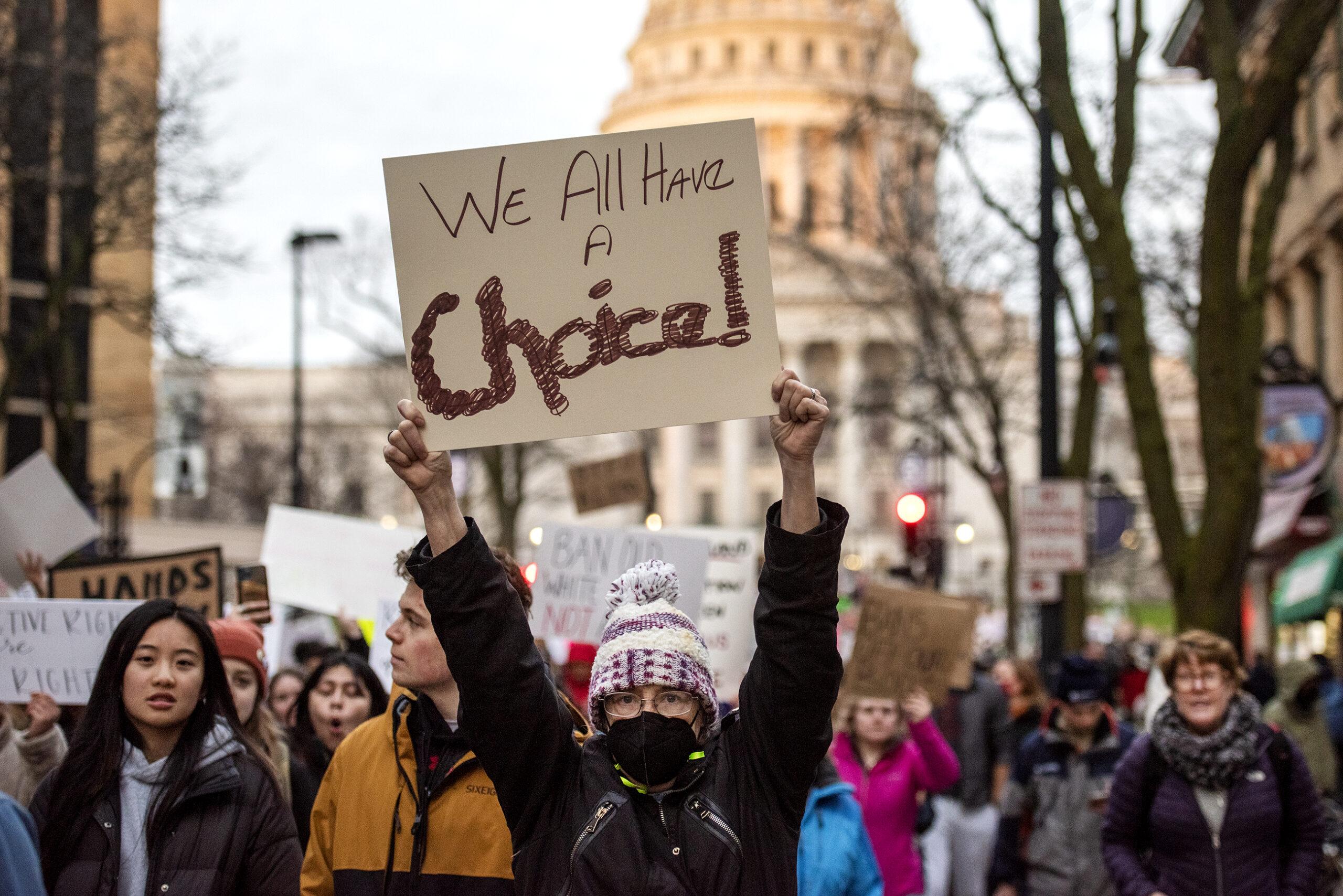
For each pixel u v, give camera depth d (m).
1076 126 10.89
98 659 5.63
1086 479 17.86
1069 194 12.07
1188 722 5.63
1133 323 10.78
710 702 3.52
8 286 27.25
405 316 3.62
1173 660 5.59
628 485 13.17
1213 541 10.02
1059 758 7.23
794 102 93.75
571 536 7.95
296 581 8.59
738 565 8.84
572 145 3.63
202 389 46.00
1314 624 24.38
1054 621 14.74
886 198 27.25
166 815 4.34
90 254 20.89
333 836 4.52
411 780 4.40
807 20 96.38
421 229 3.63
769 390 3.51
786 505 3.41
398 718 4.48
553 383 3.56
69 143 20.64
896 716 7.27
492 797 4.32
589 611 7.88
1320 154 22.27
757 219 3.57
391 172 3.64
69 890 4.31
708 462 95.00
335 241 29.91
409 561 3.48
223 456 61.41
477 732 3.48
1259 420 10.13
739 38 97.25
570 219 3.61
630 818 3.40
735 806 3.45
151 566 7.07
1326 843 6.77
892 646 7.35
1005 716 9.98
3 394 20.44
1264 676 12.42
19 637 5.63
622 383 3.55
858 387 34.69
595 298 3.58
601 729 3.58
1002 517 24.45
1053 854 7.12
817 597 3.36
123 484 36.50
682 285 3.57
